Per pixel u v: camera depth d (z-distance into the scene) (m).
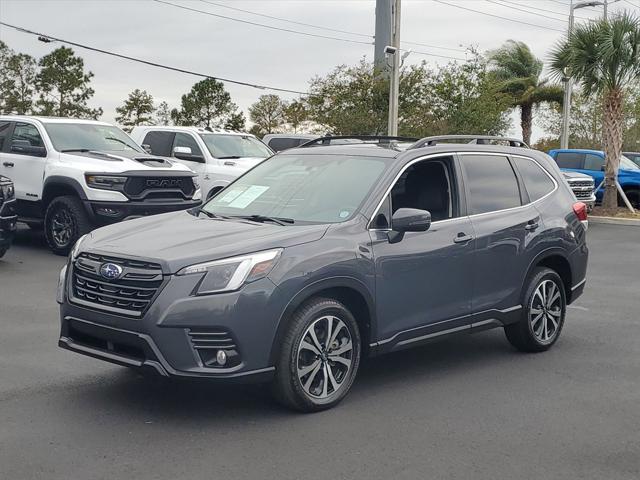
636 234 19.23
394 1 25.95
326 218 5.93
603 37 22.53
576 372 6.82
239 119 60.81
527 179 7.41
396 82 26.06
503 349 7.59
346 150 6.66
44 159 12.90
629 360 7.26
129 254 5.25
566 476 4.58
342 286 5.57
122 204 12.14
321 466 4.63
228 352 5.08
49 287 10.04
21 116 13.88
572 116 44.34
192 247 5.26
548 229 7.30
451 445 5.02
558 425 5.45
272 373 5.24
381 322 5.90
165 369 5.02
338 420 5.42
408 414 5.59
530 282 7.20
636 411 5.79
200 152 15.85
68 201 12.34
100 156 12.81
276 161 6.98
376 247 5.83
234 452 4.80
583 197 21.23
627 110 38.47
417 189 6.45
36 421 5.26
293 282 5.25
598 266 13.66
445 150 6.73
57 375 6.31
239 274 5.09
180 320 4.96
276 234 5.48
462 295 6.51
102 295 5.30
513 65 36.41
